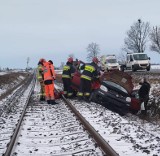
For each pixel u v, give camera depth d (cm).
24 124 1414
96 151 951
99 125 1344
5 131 1291
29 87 4206
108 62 5041
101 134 1177
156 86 2591
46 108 1909
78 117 1490
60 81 5325
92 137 1104
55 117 1585
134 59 5097
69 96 2370
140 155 907
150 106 1948
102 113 1630
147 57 5141
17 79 6825
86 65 2109
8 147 964
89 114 1627
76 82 2309
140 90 1831
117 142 1056
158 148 998
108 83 1856
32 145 1065
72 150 986
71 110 1767
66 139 1133
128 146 1005
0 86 4206
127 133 1205
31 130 1291
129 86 1861
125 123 1384
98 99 1888
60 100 2328
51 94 2108
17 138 1123
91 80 2105
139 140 1112
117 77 1867
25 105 1950
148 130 1473
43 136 1192
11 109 1914
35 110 1830
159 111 1833
